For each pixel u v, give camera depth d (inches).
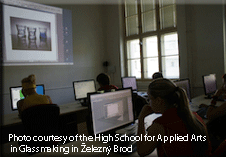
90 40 203.6
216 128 60.4
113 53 210.1
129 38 198.7
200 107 86.9
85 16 199.3
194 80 144.2
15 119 92.0
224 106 57.5
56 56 173.2
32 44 156.0
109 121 51.9
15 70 145.9
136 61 195.8
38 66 160.2
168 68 168.2
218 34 130.6
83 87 128.1
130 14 195.9
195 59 142.7
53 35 170.6
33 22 156.4
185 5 145.3
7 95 140.3
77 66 191.0
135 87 161.9
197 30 140.6
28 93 76.5
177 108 33.3
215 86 120.7
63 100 178.1
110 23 210.5
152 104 35.8
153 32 176.1
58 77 174.7
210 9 133.6
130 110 58.6
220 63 130.5
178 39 150.9
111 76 213.8
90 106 47.5
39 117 67.2
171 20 162.6
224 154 33.3
